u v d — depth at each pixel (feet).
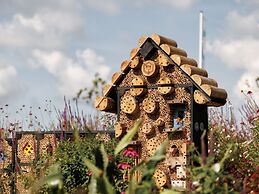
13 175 35.58
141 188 12.90
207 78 28.73
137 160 28.86
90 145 30.04
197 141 28.25
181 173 27.30
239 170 28.14
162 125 28.58
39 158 35.01
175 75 28.45
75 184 29.37
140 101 29.37
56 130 36.32
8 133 39.45
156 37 28.73
